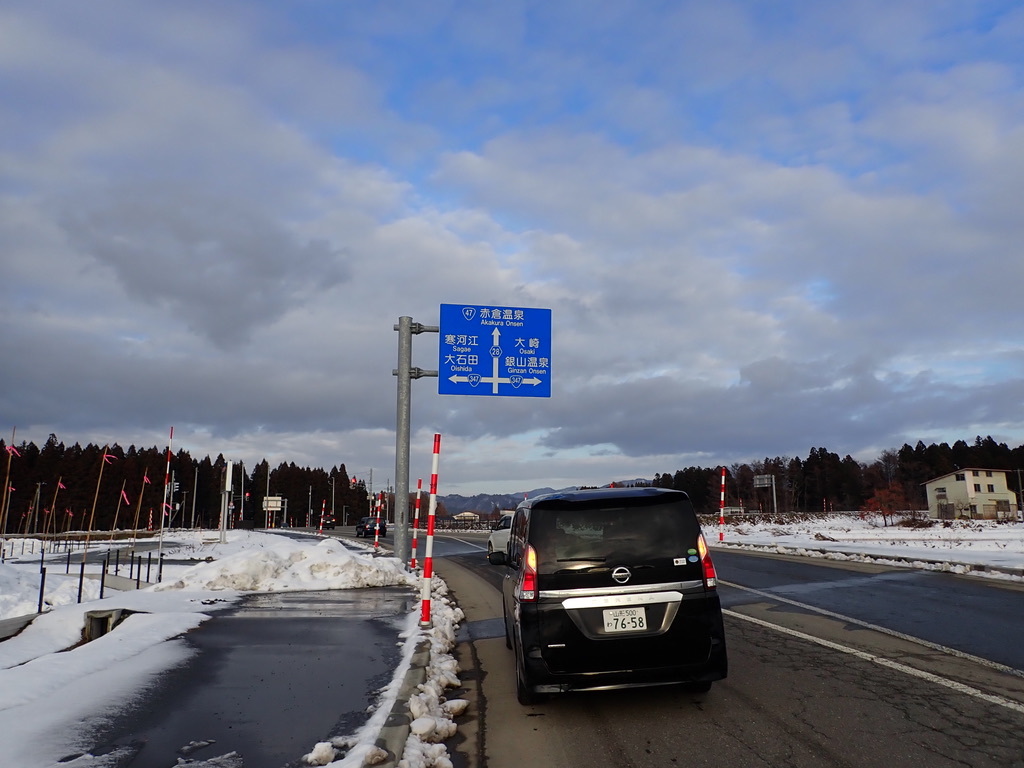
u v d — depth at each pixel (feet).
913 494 315.78
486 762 15.16
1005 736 15.52
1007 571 43.98
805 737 15.84
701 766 14.44
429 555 30.32
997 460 386.52
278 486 369.50
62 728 16.11
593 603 17.71
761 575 47.73
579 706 19.08
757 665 22.71
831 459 389.19
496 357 55.88
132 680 20.58
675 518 18.61
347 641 26.73
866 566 52.80
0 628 31.94
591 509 18.70
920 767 13.85
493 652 27.02
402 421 56.75
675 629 17.67
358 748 14.19
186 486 291.79
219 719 16.88
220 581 43.50
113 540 120.16
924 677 20.59
